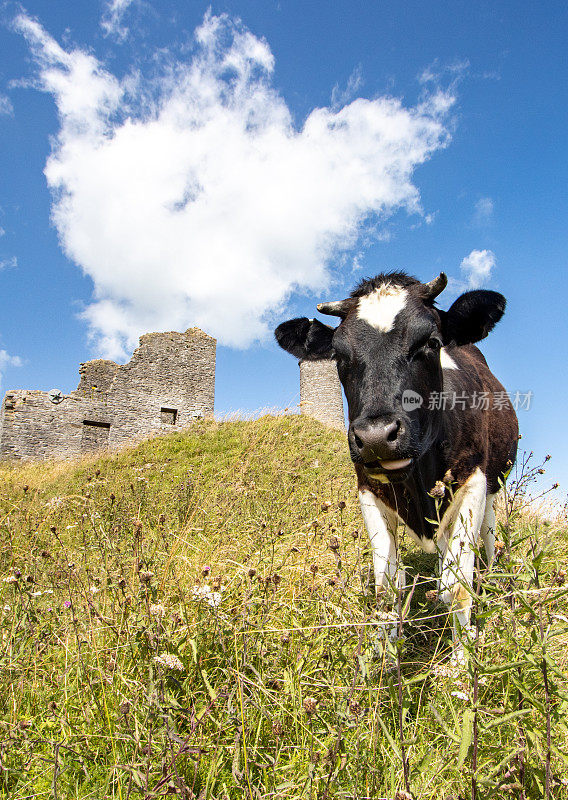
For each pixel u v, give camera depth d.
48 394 27.53
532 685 1.89
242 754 2.04
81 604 3.13
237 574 3.18
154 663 2.17
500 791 1.68
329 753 1.77
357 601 2.84
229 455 12.86
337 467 10.45
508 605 1.89
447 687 2.35
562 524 4.88
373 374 3.18
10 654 2.54
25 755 2.13
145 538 4.31
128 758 2.07
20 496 9.20
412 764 2.01
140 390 30.83
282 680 2.36
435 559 4.97
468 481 3.76
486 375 4.95
